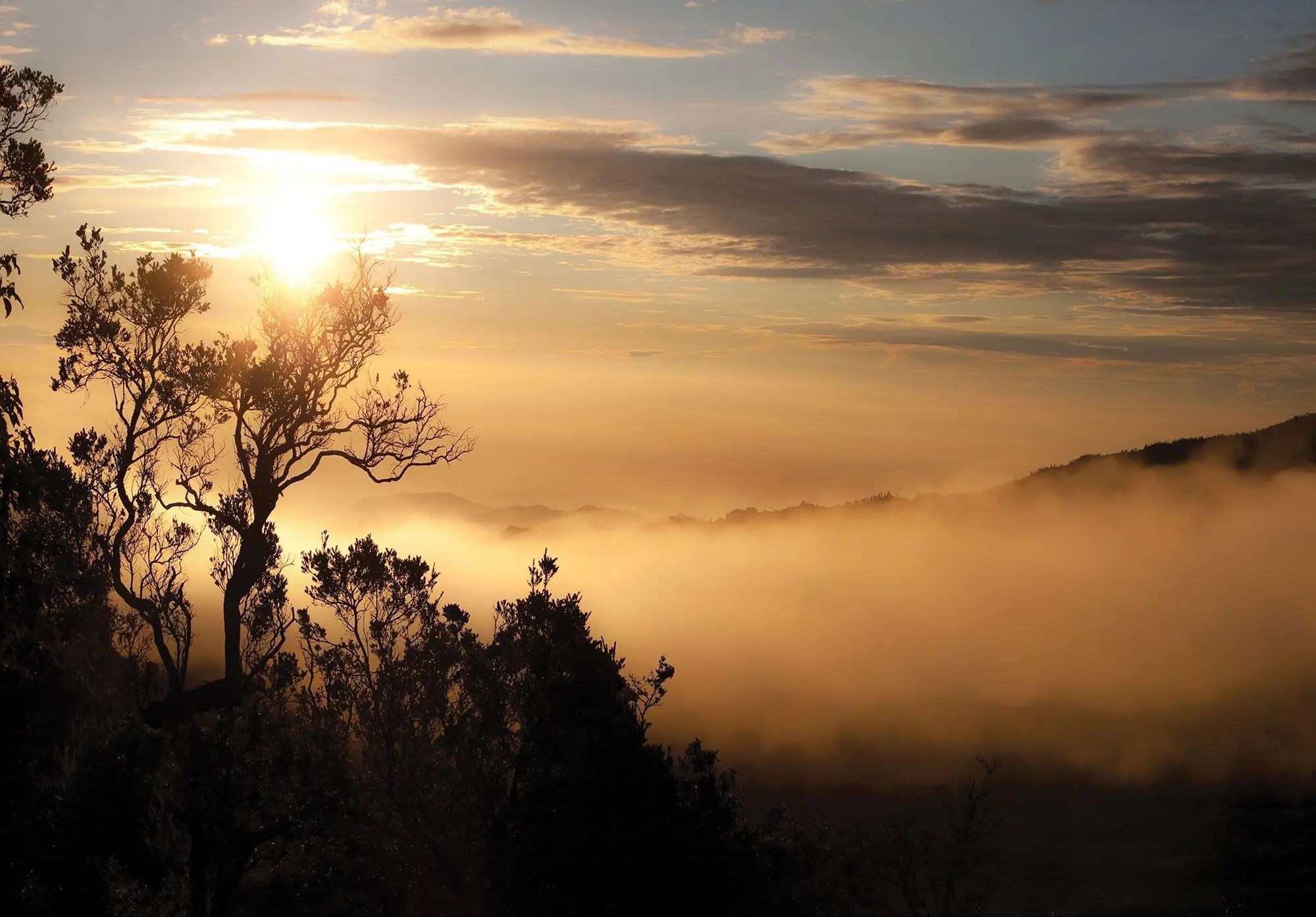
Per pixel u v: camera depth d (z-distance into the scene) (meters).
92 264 20.70
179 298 20.89
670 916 15.34
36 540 12.52
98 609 16.67
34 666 12.12
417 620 17.64
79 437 19.83
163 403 20.67
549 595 17.80
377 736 16.50
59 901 12.59
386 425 22.03
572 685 16.30
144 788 13.95
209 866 15.99
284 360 21.33
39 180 14.02
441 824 16.12
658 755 16.41
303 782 16.17
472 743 16.42
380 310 21.97
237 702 19.00
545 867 15.13
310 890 15.82
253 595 20.23
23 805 12.08
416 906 15.98
